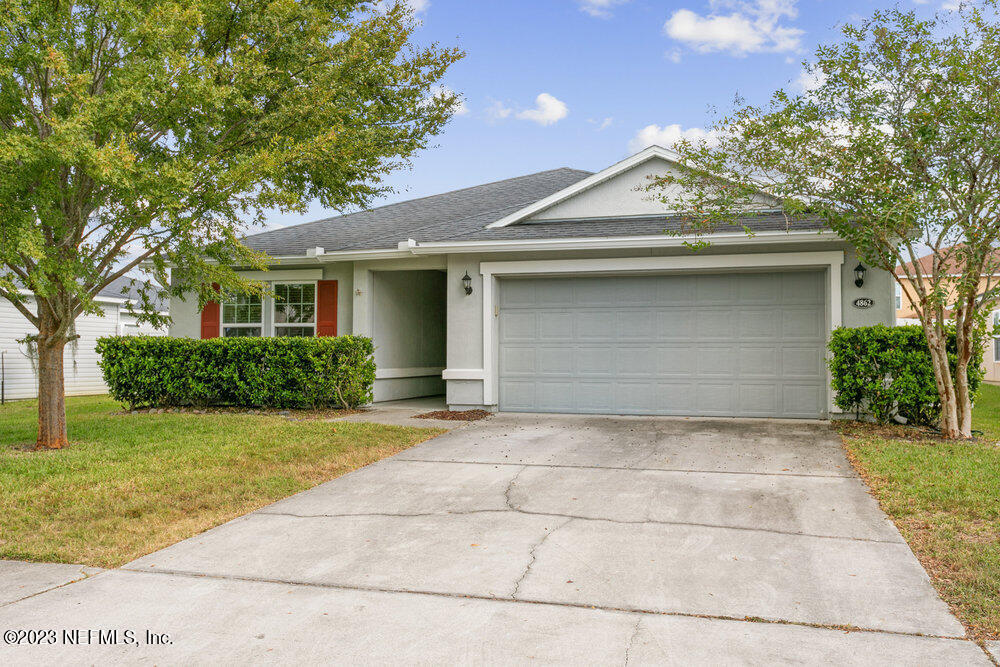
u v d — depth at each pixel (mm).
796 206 8109
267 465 7336
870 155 7871
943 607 3725
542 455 8000
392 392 13797
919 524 5125
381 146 11438
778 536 4973
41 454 7648
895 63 7977
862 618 3604
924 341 8812
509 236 11320
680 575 4254
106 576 4395
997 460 6930
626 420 10438
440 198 18141
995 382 25250
